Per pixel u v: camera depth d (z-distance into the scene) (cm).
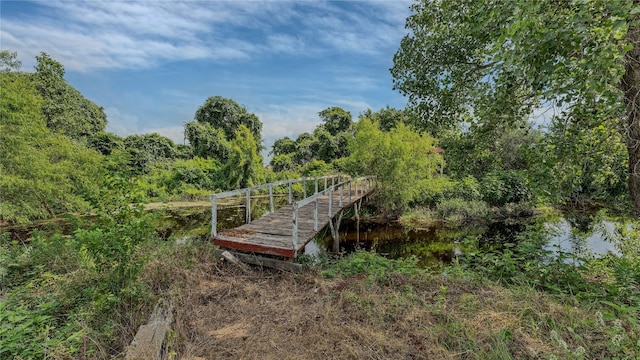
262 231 508
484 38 348
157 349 224
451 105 484
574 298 294
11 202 675
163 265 375
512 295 304
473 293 322
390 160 1186
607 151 363
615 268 389
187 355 232
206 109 2488
